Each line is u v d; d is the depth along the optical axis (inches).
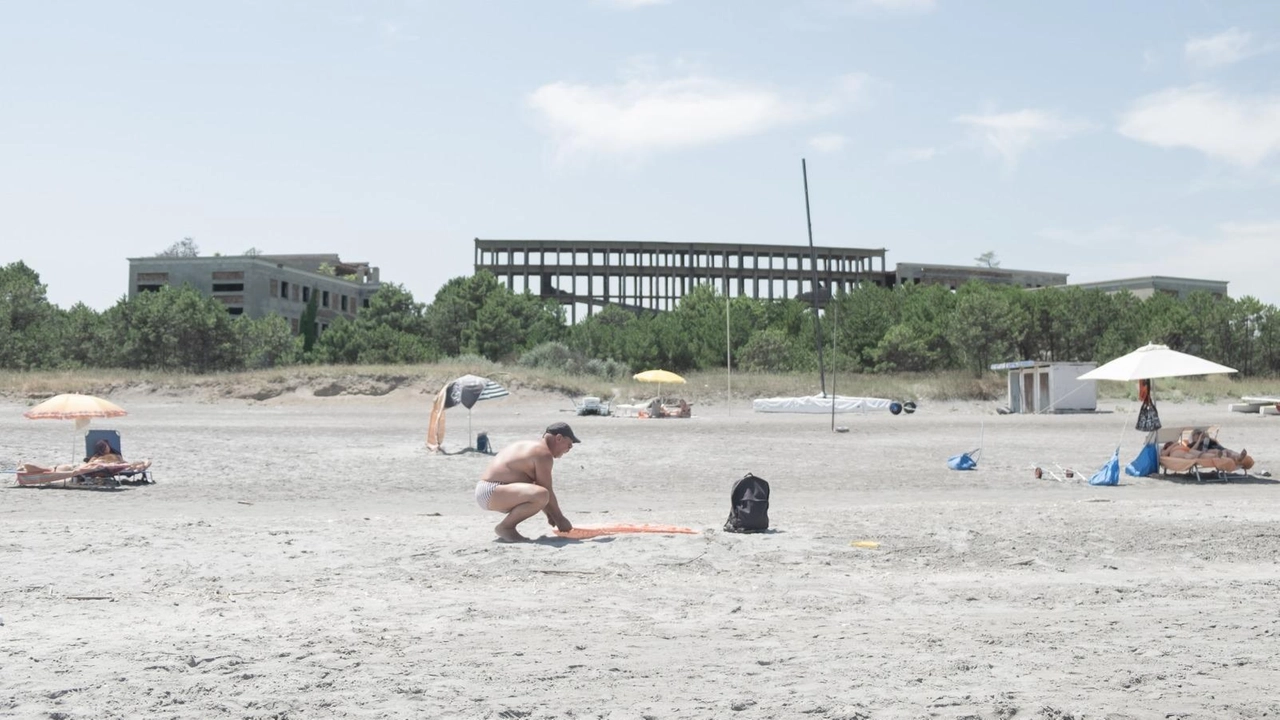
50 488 713.0
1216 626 291.3
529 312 3378.4
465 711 205.5
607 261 4667.8
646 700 213.5
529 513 451.2
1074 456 979.9
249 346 2874.0
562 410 1860.2
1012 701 211.6
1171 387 2279.8
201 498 668.1
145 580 366.3
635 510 594.6
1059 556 421.4
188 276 4033.0
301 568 391.2
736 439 1160.8
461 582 365.1
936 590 352.2
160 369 2566.4
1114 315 3083.2
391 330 3152.1
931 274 5191.9
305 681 228.2
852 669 239.5
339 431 1254.9
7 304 2942.9
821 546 438.0
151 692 218.8
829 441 1143.6
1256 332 2898.6
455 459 934.4
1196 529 487.2
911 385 2175.2
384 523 517.7
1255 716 202.5
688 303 3786.9
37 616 306.3
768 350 2682.1
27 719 199.9
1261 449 1040.8
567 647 263.4
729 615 308.8
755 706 209.0
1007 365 1924.2
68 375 2110.0
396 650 259.4
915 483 766.5
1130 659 249.8
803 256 4913.9
